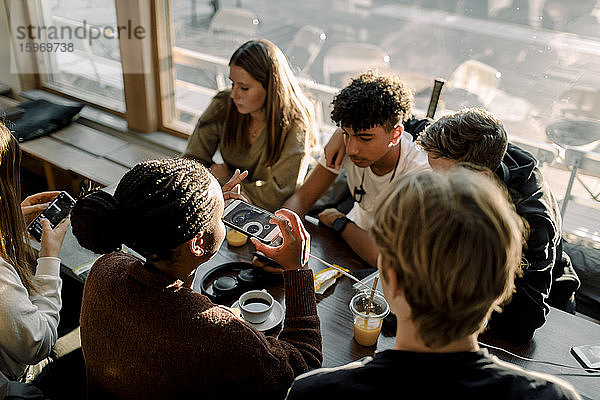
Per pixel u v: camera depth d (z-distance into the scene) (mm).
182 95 2832
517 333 1191
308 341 971
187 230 791
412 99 1474
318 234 1607
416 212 564
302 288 1025
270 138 1854
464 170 621
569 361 1154
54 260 1274
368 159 1498
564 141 2049
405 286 582
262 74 1765
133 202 783
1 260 1101
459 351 602
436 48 2176
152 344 802
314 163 2357
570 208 2129
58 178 2812
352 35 2334
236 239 1496
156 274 821
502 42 2035
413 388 589
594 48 1872
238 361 804
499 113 2146
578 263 1971
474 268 545
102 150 2723
